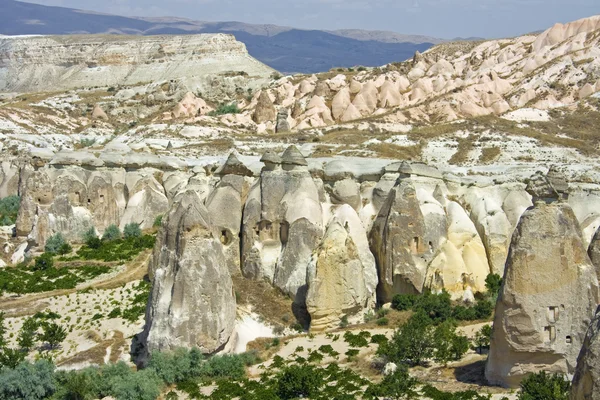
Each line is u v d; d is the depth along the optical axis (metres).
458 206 64.81
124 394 45.44
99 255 75.31
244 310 58.34
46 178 81.62
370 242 63.38
